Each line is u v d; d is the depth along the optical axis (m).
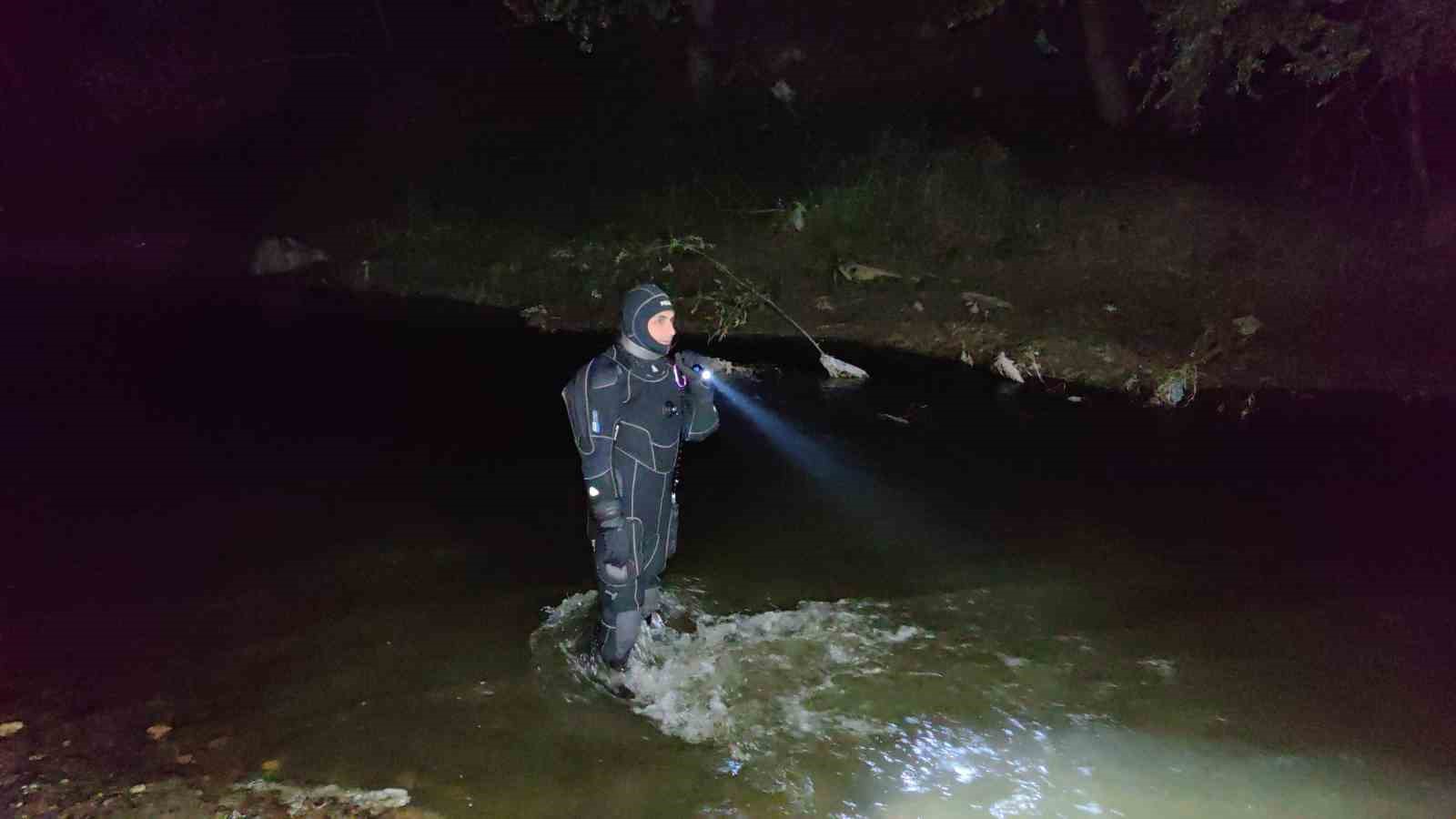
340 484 6.68
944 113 13.23
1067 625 4.93
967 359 9.02
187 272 13.30
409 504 6.37
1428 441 7.01
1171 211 10.73
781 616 5.02
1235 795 3.77
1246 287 9.55
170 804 3.71
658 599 4.98
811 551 5.68
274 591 5.29
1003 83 13.76
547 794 3.78
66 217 14.80
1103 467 6.76
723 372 8.79
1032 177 11.66
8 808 3.68
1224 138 11.62
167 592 5.29
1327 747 4.04
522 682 4.48
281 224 13.95
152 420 7.88
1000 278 10.44
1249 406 7.70
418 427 7.76
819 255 11.11
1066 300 9.84
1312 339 8.59
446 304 11.55
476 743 4.08
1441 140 10.55
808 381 8.62
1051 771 3.91
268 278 12.93
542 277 11.60
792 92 14.17
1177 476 6.60
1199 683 4.46
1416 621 4.91
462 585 5.35
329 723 4.20
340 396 8.45
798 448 7.17
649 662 4.62
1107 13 12.09
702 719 4.24
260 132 15.66
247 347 9.85
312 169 14.79
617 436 4.21
